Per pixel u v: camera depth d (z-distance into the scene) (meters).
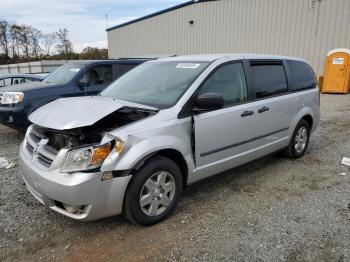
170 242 2.94
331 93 13.41
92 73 7.11
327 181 4.37
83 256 2.74
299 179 4.43
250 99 4.15
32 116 3.36
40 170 2.90
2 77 11.17
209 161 3.67
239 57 4.19
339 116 9.05
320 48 14.62
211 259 2.70
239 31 17.62
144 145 2.98
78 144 2.94
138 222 3.09
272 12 16.05
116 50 27.11
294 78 5.08
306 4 14.76
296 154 5.26
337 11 13.84
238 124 3.91
